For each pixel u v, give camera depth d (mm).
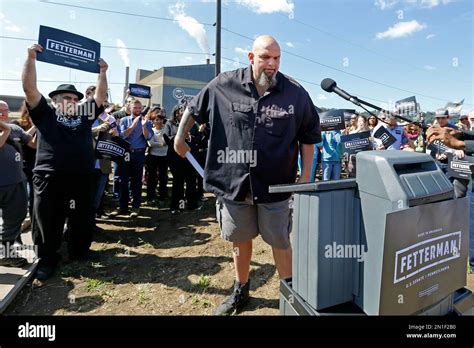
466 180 3342
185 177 5430
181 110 5180
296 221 1407
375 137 5148
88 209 3352
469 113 4238
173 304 2539
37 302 2590
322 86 2139
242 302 2363
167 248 3766
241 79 1834
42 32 2770
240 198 1915
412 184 1190
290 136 1856
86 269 3197
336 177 6520
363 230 1271
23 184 3145
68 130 3043
